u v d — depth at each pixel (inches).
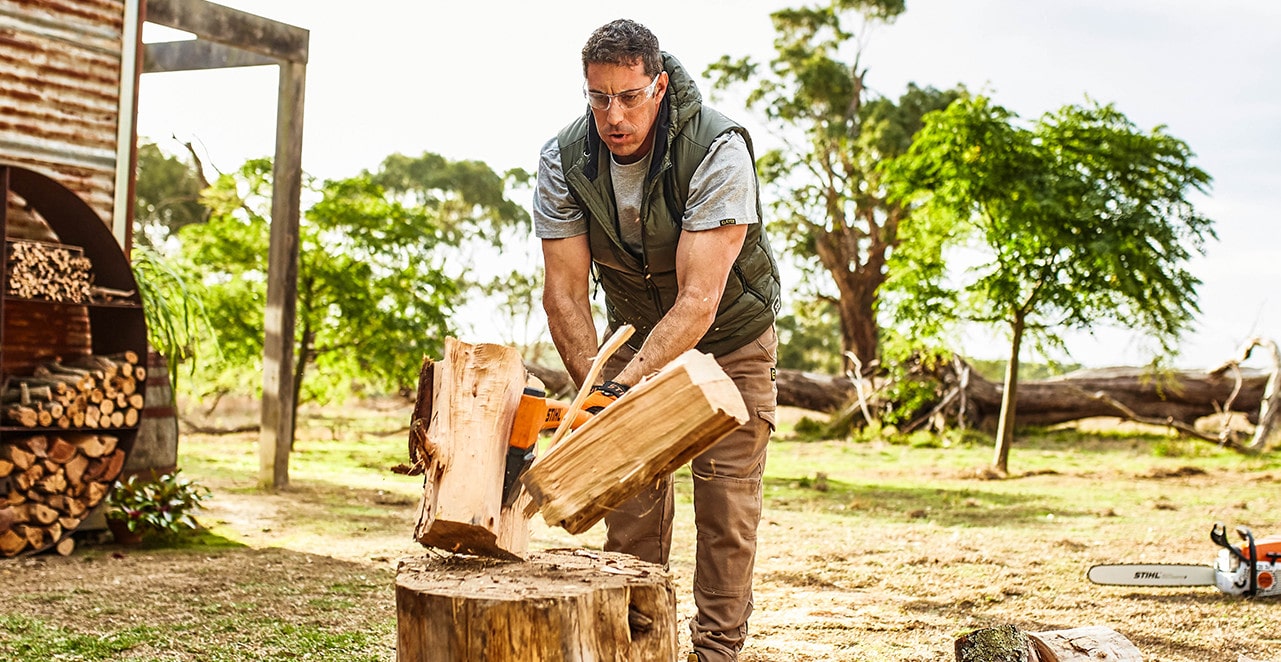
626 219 126.6
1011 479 509.0
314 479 426.0
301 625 178.7
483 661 86.4
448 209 1919.3
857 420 842.2
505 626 86.0
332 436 708.7
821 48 1380.4
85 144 282.8
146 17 318.3
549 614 86.4
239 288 602.5
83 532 264.1
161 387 286.0
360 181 602.9
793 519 349.1
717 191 119.4
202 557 248.1
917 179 527.5
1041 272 502.9
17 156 269.3
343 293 583.5
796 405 898.1
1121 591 227.0
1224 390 804.0
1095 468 565.0
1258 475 520.4
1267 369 809.5
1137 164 499.5
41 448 240.8
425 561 101.8
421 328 607.5
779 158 1370.6
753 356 134.2
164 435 286.2
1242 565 218.8
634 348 142.8
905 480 504.1
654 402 88.4
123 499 266.7
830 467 573.3
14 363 257.8
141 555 249.3
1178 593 225.6
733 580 131.8
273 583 216.5
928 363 678.5
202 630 173.6
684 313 116.1
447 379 100.0
